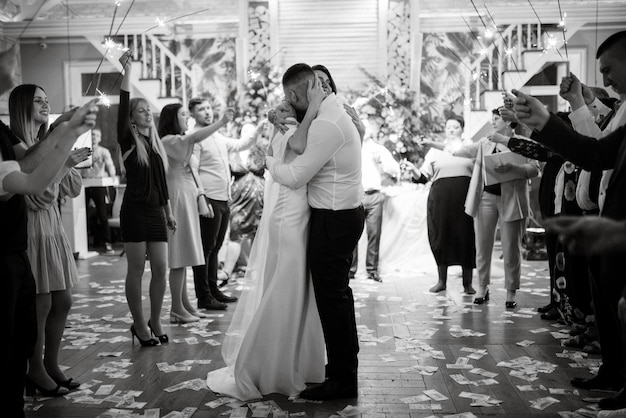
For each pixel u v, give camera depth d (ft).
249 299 11.28
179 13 34.76
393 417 9.38
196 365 12.03
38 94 10.06
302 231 10.28
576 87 9.93
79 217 27.78
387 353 12.73
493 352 12.81
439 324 15.26
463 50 33.63
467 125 29.73
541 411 9.53
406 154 27.86
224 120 15.11
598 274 9.56
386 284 20.80
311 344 10.48
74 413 9.70
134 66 31.89
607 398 9.44
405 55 34.27
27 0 32.04
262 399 10.21
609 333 10.12
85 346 13.42
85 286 21.18
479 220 17.56
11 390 8.23
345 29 34.47
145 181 12.98
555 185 14.43
